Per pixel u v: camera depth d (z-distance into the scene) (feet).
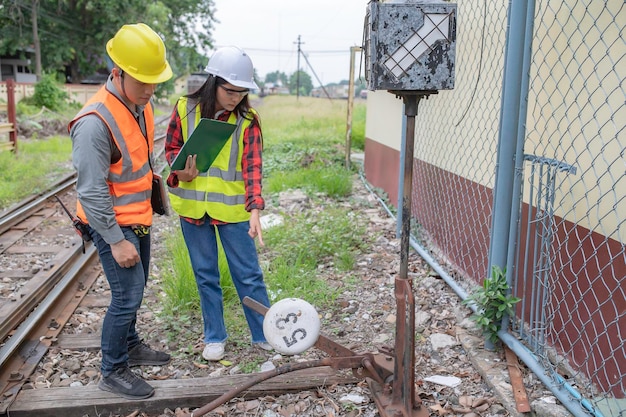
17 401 10.80
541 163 11.16
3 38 130.11
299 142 51.70
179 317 14.67
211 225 12.38
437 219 19.36
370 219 24.22
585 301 10.66
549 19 12.03
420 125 21.49
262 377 9.71
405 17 8.26
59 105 94.48
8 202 28.66
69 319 15.08
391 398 9.88
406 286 9.10
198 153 11.09
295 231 20.92
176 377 12.00
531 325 11.68
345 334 13.93
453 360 12.37
